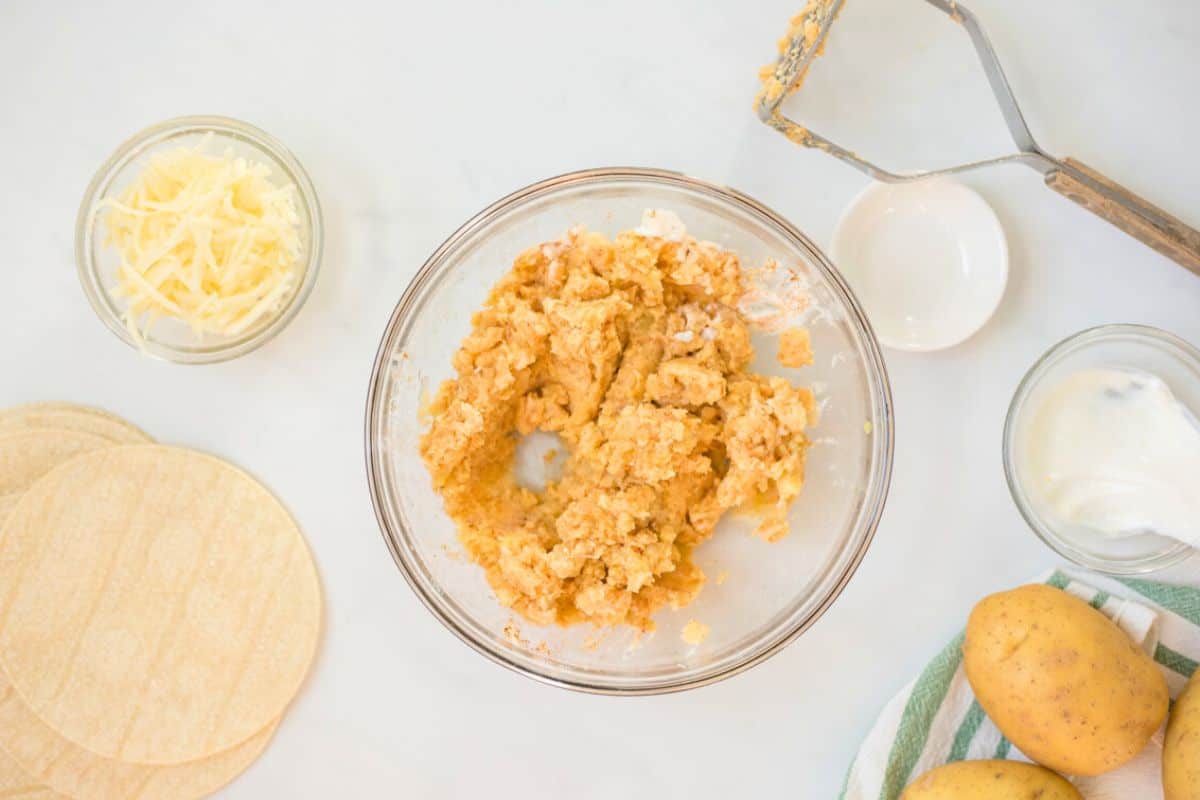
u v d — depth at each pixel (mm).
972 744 672
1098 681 617
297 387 696
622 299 646
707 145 689
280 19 691
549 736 698
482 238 671
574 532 638
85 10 693
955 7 656
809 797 692
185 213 654
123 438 698
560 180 654
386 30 690
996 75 654
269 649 693
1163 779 633
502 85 691
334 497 695
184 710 694
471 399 648
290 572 693
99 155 700
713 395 635
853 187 687
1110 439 662
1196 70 683
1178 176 684
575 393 650
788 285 672
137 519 692
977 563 691
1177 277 685
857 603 693
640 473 635
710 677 662
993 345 691
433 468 653
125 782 696
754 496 667
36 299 701
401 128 693
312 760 701
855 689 692
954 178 687
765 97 663
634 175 657
